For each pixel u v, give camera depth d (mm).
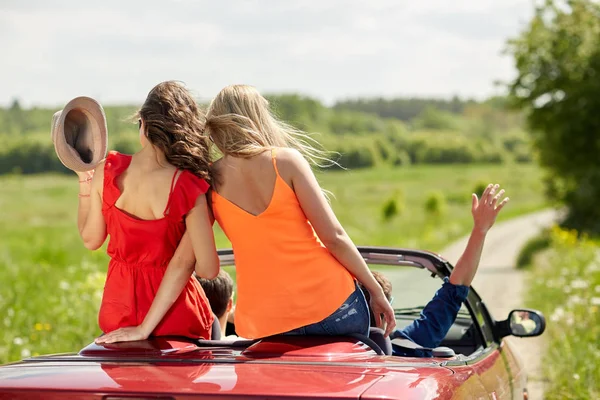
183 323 4145
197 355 3676
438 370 3596
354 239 43438
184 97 4129
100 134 4176
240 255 3932
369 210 81188
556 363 9492
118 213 4070
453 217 70812
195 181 3969
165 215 4004
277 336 3834
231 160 3949
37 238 41188
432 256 5434
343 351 3646
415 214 74062
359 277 3926
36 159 136250
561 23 42750
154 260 4117
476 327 5426
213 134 3986
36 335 11211
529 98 42750
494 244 40094
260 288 3854
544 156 43094
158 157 4062
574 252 24125
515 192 120000
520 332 5625
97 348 3873
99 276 12453
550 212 79375
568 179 42656
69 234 49250
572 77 41656
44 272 18703
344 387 3100
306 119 193375
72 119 4199
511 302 17406
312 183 3838
